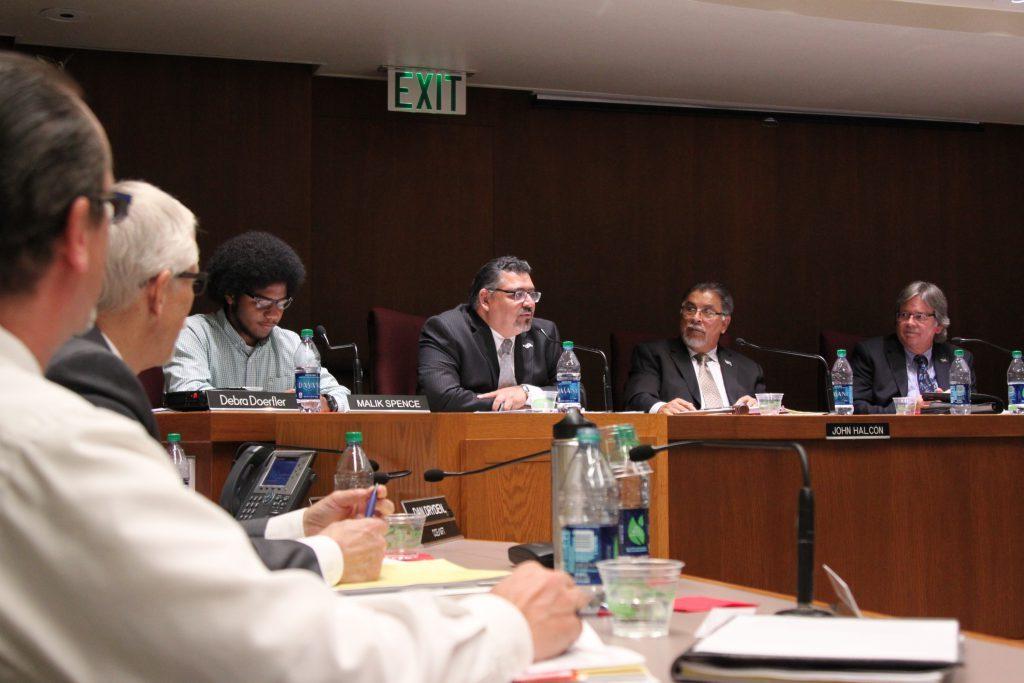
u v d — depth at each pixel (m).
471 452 2.55
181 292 1.58
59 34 5.35
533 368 4.24
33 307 0.85
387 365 4.36
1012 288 7.14
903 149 7.04
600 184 6.58
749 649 0.96
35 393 0.81
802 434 3.41
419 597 0.98
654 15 5.26
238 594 0.79
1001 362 7.09
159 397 3.90
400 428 2.47
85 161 0.85
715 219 6.74
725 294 4.89
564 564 1.40
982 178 7.14
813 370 6.81
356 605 0.95
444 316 4.17
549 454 2.64
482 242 6.36
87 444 0.79
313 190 6.10
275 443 2.38
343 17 5.23
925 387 5.19
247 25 5.29
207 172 5.74
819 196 6.91
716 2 5.10
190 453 2.42
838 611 1.28
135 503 0.78
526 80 6.28
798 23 5.36
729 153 6.79
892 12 5.32
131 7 5.03
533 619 1.05
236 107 5.80
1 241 0.82
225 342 3.65
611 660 1.06
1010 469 3.64
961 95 6.59
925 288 5.20
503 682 0.98
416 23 5.33
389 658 0.88
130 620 0.77
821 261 6.88
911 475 3.52
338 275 6.11
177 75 5.71
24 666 0.77
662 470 2.91
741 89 6.45
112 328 1.53
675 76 6.20
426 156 6.29
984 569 3.58
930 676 0.88
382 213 6.20
